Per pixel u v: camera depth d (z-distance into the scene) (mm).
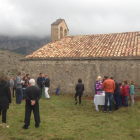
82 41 15336
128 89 8508
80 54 12445
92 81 11836
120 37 14586
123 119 6539
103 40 14609
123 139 4652
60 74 12664
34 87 5250
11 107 8383
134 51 11203
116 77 11211
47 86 11016
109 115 7180
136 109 7812
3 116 5332
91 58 11711
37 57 13164
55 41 16875
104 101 8078
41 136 4832
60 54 13055
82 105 9289
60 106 8992
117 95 8055
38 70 13195
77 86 9398
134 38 13695
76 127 5691
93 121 6371
